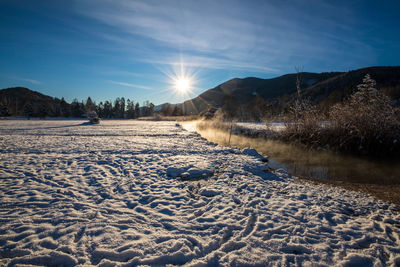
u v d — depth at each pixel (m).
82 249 2.22
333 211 3.22
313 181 4.93
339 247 2.36
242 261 2.10
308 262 2.11
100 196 3.68
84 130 17.33
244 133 13.85
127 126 23.30
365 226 2.80
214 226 2.76
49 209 3.07
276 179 4.98
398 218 3.04
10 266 1.96
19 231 2.51
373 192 4.19
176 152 7.57
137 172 5.09
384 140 7.53
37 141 10.27
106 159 6.36
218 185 4.34
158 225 2.78
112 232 2.54
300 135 10.01
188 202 3.52
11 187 3.91
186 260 2.13
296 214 3.09
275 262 2.11
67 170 5.12
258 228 2.71
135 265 2.03
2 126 22.31
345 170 6.02
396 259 2.15
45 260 2.05
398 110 7.54
